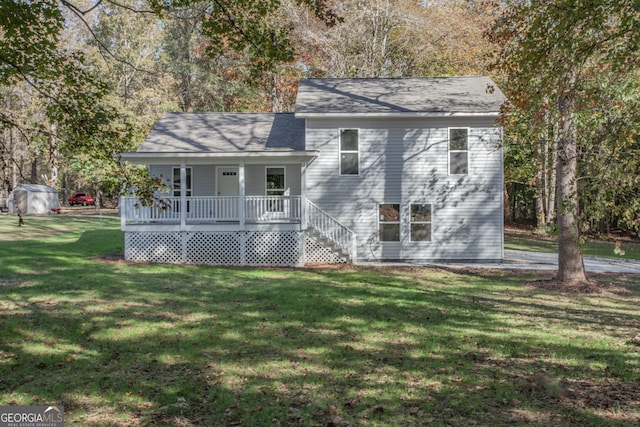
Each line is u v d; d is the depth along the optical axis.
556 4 8.00
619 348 7.97
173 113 22.67
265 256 18.41
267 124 21.67
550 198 30.42
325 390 6.02
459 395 5.89
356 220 19.67
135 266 16.55
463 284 14.42
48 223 33.62
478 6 29.86
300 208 18.38
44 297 11.13
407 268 17.67
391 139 19.58
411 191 19.61
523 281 15.05
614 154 8.69
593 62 10.45
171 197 18.19
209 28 9.04
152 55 39.75
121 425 5.05
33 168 46.53
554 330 9.15
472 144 19.42
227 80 40.19
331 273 16.31
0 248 20.00
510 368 6.92
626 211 8.66
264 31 9.10
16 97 32.72
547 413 5.38
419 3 32.03
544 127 13.81
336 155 19.56
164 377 6.44
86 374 6.51
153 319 9.41
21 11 7.14
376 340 8.26
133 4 36.16
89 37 35.62
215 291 12.46
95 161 7.72
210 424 5.11
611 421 5.16
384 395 5.86
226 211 18.47
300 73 35.44
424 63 33.09
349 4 30.72
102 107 7.86
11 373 6.51
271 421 5.17
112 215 43.53
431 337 8.47
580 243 9.84
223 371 6.68
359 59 32.09
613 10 7.58
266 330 8.78
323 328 8.98
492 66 10.31
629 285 14.55
